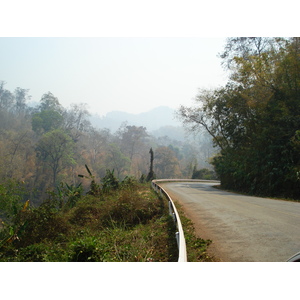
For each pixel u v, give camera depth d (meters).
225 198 19.94
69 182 75.94
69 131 98.19
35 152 73.94
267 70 27.72
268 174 23.41
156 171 103.62
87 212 16.81
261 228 9.45
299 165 21.48
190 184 44.94
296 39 25.25
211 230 9.89
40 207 14.68
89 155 98.06
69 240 12.72
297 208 13.66
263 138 25.83
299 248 7.11
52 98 110.69
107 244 10.73
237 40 35.91
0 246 11.80
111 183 26.30
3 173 58.75
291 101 25.06
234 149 36.28
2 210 21.95
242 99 34.16
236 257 6.87
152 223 13.52
